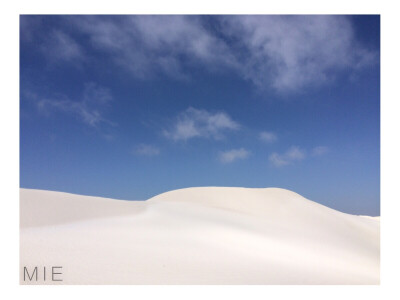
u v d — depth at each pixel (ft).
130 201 55.47
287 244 37.29
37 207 37.93
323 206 93.71
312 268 25.52
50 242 23.72
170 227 34.45
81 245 23.56
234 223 45.65
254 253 27.73
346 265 32.50
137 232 30.09
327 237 55.72
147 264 20.97
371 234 70.49
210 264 22.39
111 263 20.45
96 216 38.50
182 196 90.38
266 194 91.40
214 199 85.15
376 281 24.54
